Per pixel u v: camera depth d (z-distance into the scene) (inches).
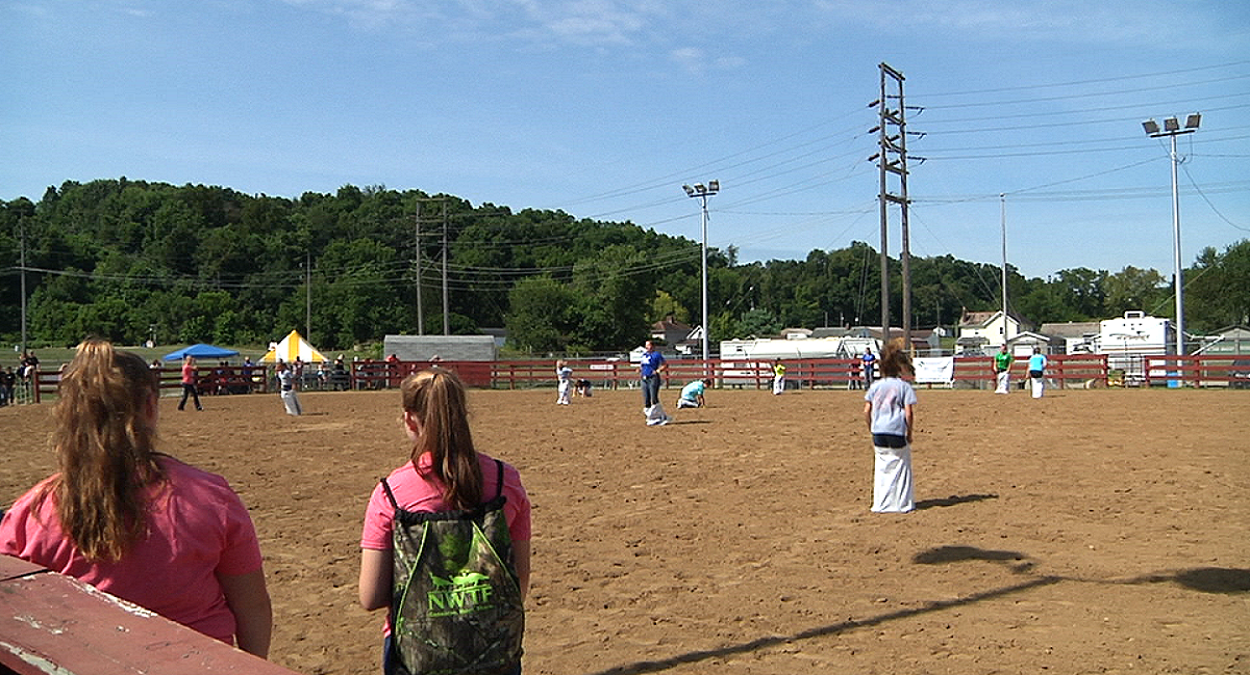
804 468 584.4
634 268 3334.2
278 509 466.3
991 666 228.4
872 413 438.9
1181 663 227.1
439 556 122.6
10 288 3154.5
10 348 2837.1
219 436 845.2
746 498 480.1
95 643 83.0
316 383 1812.3
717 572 330.6
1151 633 252.4
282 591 313.1
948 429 793.6
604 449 699.4
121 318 3134.8
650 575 327.3
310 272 3747.5
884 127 1658.5
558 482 540.1
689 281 4763.8
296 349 2015.3
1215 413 916.6
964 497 470.0
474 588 122.0
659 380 901.2
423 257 3452.3
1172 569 322.0
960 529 394.6
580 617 278.2
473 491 125.2
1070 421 848.3
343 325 3430.1
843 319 5093.5
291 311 3430.1
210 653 81.6
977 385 1612.9
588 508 458.0
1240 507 429.4
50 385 1539.1
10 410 1240.2
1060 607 279.6
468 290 4025.6
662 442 744.3
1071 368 1493.6
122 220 4045.3
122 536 108.5
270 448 741.9
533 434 818.8
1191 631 253.4
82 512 108.1
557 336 3191.4
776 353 2033.7
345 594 309.3
